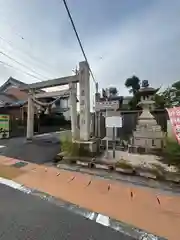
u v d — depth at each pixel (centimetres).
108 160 597
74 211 325
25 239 247
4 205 348
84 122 709
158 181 457
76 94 1005
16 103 1703
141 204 350
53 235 256
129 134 1042
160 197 379
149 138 723
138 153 696
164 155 576
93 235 257
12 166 631
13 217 304
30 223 286
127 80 1944
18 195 396
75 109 983
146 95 775
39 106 1446
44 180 491
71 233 261
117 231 267
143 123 756
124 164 528
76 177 509
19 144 1041
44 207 341
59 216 308
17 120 1512
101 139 871
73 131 957
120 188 427
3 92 2288
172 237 252
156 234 259
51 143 1067
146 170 486
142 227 276
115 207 339
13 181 486
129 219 298
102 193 402
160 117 977
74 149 663
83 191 414
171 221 291
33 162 675
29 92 1166
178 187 424
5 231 265
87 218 302
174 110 529
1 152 838
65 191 416
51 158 724
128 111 1051
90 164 580
